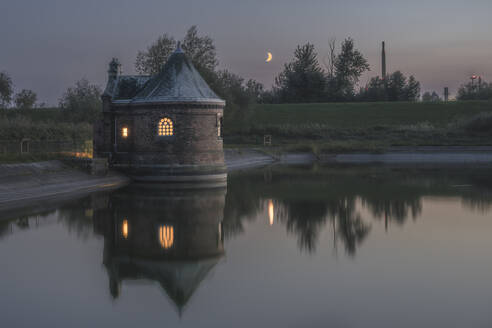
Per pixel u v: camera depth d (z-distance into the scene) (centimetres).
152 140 3344
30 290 1097
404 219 2022
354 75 13375
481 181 3534
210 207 2302
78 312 969
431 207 2334
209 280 1178
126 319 931
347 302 1020
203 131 3366
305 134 8256
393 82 13888
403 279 1178
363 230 1788
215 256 1412
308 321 920
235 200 2555
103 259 1362
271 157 6481
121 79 3678
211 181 3406
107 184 3122
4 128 3669
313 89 12600
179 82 3372
